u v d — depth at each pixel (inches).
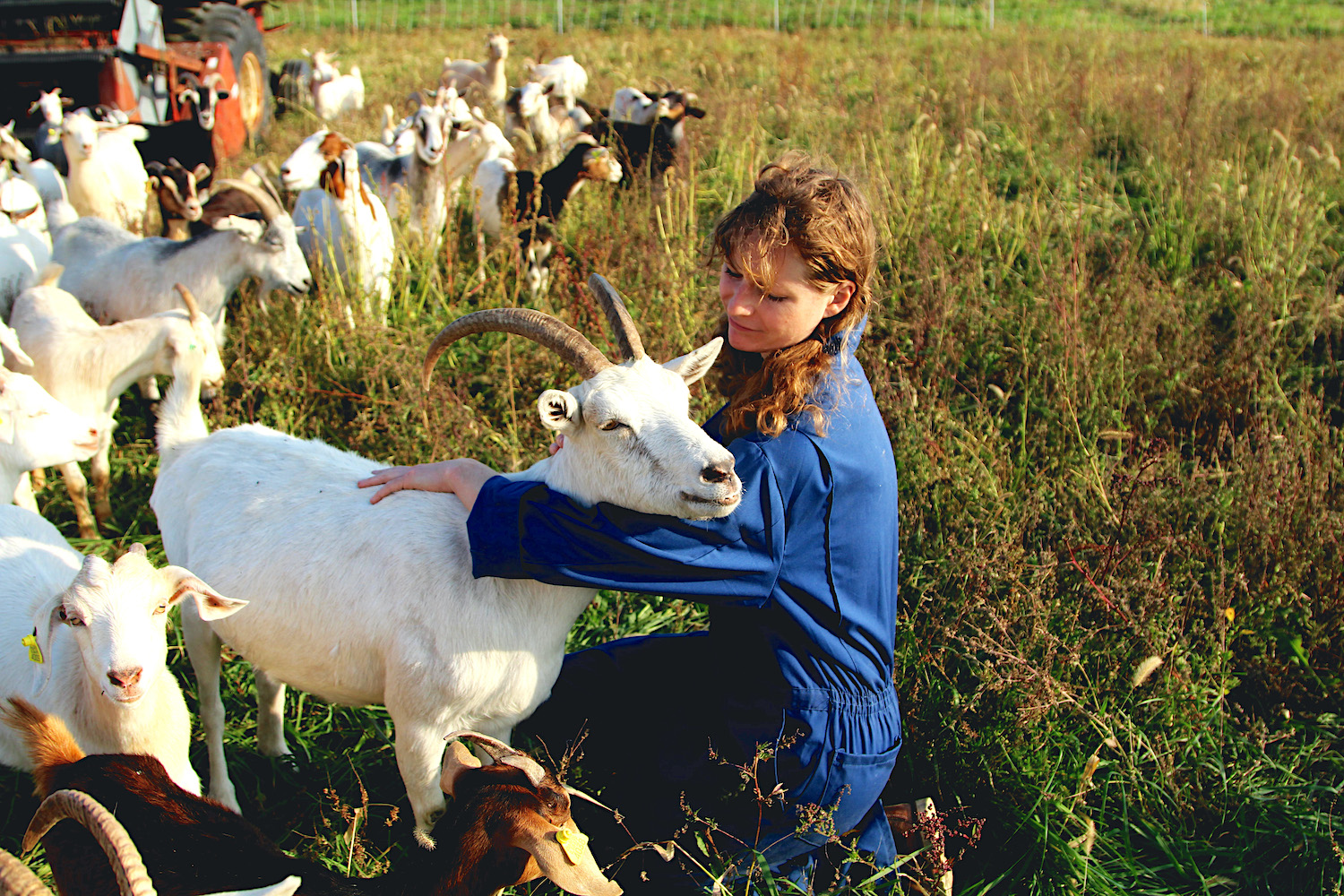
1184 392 195.3
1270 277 232.5
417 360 195.3
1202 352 204.7
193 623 120.6
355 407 195.2
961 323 210.7
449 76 595.2
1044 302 214.5
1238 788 123.1
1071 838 117.5
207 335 195.6
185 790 99.8
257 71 518.3
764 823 99.7
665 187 290.7
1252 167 315.3
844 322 93.4
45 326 193.5
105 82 380.8
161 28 426.0
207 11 492.7
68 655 116.3
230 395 208.4
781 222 86.7
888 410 172.4
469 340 209.9
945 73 510.9
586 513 93.9
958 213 262.2
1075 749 125.2
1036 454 178.2
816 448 90.4
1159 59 527.5
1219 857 117.3
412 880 90.7
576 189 304.8
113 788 96.1
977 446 167.8
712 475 88.3
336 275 227.0
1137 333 205.3
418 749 107.3
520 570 96.0
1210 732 129.1
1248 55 573.6
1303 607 143.7
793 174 89.2
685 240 240.1
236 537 114.7
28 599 127.9
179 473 126.4
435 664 103.7
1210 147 331.3
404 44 797.2
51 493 193.8
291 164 275.1
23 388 158.4
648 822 104.0
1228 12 864.3
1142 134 364.2
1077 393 187.5
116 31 384.8
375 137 475.8
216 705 125.2
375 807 124.1
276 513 114.3
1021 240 252.5
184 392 131.5
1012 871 116.3
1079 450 174.1
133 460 199.2
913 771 124.0
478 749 110.0
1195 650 138.9
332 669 110.7
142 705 108.8
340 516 111.6
